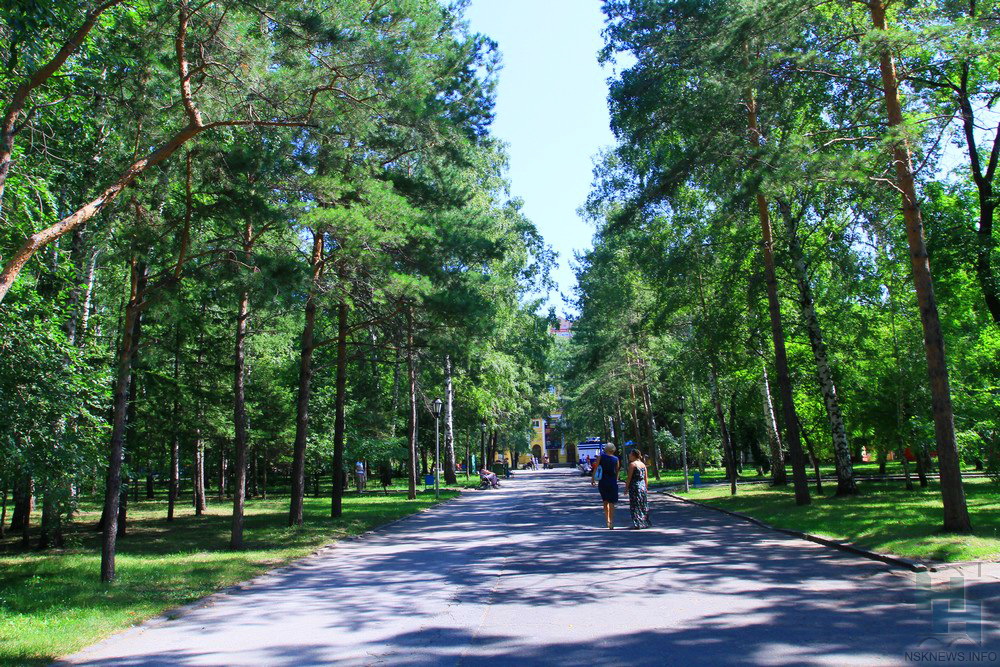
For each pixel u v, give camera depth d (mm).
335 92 11875
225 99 11180
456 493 36312
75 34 9102
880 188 12797
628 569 10352
